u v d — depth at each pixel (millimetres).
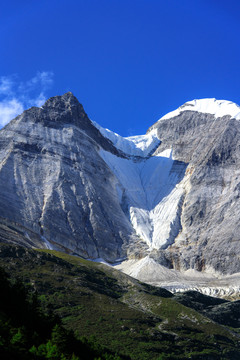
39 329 101438
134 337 133250
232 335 149875
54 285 155375
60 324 107438
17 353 81812
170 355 129875
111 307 149500
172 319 151375
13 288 110812
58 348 90500
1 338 82188
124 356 123250
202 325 151250
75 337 100375
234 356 140000
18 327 93438
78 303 147500
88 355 96750
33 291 147250
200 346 138875
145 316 147750
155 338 135875
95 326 135125
